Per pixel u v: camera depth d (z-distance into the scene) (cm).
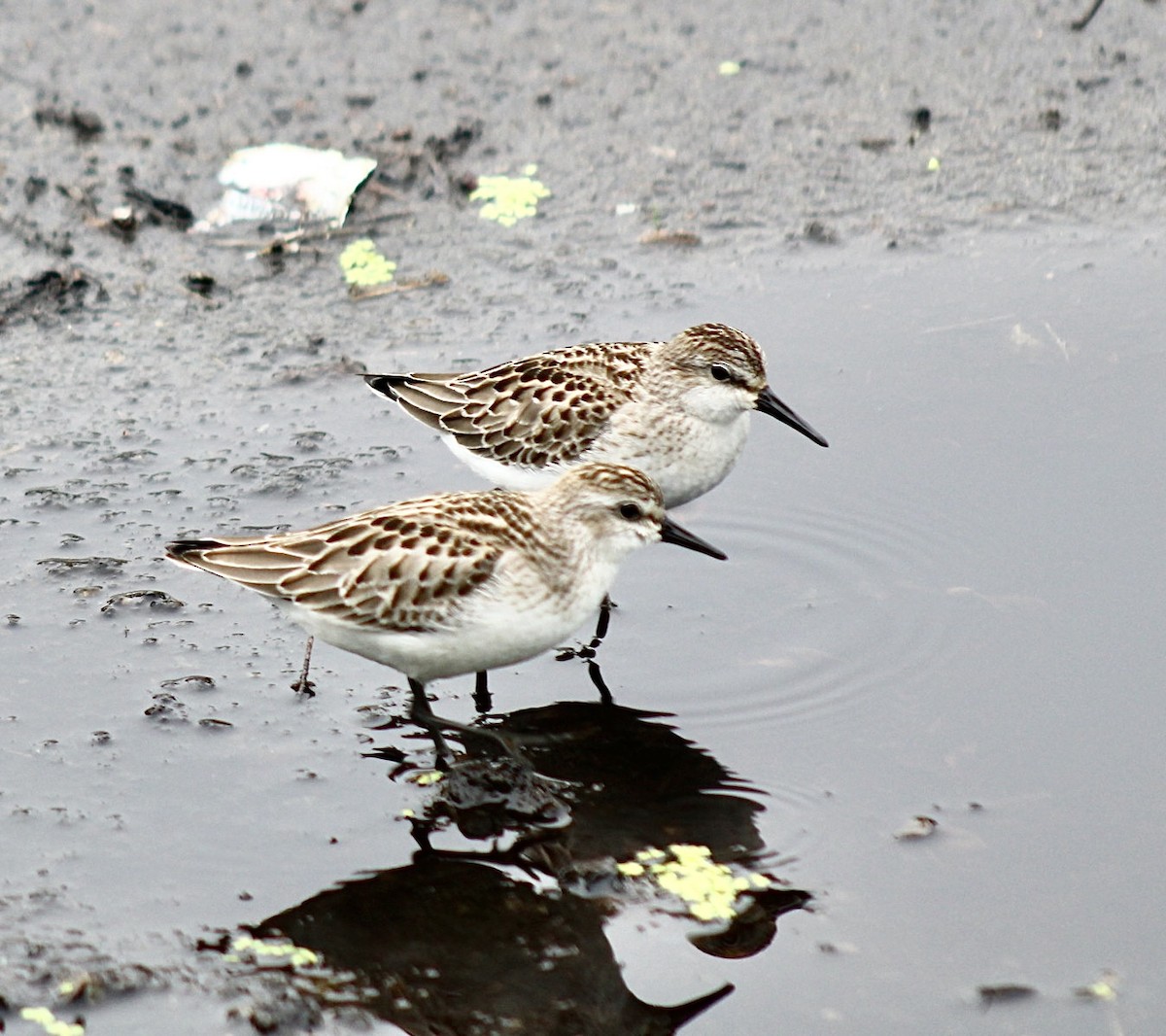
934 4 2302
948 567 1303
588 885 1001
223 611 1275
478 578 1095
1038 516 1352
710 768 1100
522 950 955
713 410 1354
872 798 1062
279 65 2158
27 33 2227
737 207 1883
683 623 1265
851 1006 903
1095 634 1212
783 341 1622
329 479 1440
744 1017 898
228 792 1077
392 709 1170
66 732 1128
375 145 1978
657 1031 891
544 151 1994
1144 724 1118
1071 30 2217
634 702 1173
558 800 1075
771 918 968
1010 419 1483
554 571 1121
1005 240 1798
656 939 958
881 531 1353
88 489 1420
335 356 1625
